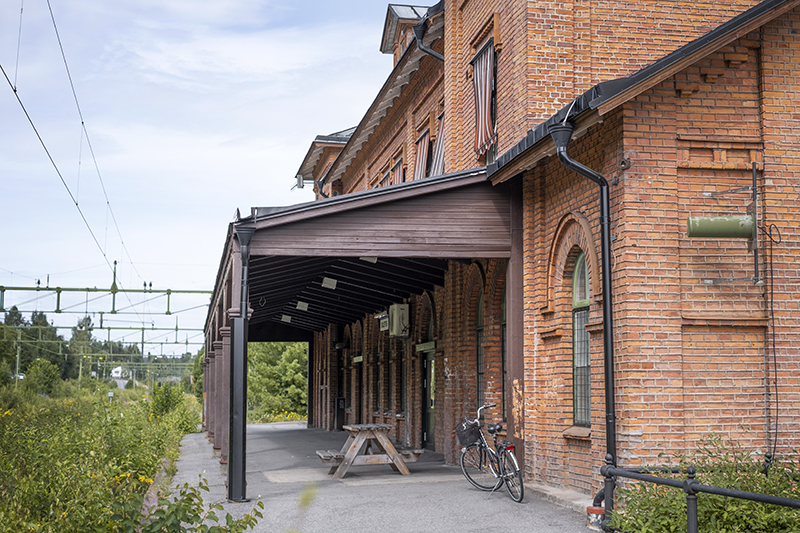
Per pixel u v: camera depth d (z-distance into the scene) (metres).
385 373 21.47
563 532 7.45
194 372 69.19
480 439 10.52
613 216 8.51
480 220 10.80
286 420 43.62
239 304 10.03
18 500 6.88
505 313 12.20
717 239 8.40
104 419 12.73
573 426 9.77
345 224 10.45
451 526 7.84
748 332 8.37
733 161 8.52
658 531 6.48
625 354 8.12
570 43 11.20
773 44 8.63
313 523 8.13
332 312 24.56
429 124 17.34
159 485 11.12
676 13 11.48
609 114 8.62
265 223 10.12
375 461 12.12
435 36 16.02
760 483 6.92
